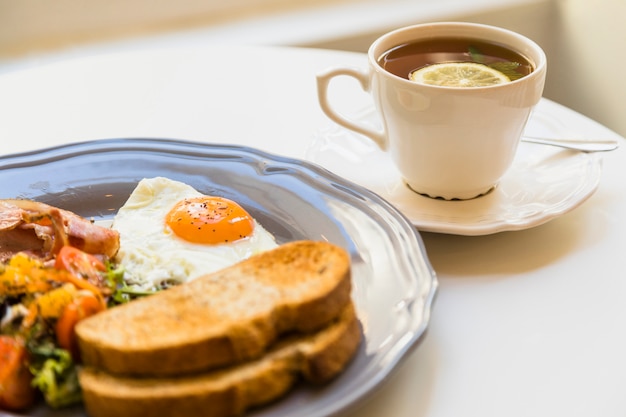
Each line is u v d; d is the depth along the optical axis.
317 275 0.54
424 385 0.54
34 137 0.74
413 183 0.66
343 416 0.51
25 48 1.11
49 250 0.60
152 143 0.68
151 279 0.59
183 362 0.51
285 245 0.57
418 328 0.53
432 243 0.62
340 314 0.53
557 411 0.52
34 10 1.10
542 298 0.58
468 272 0.60
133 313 0.53
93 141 0.68
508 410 0.52
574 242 0.62
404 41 0.67
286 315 0.52
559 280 0.59
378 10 1.19
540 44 1.23
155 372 0.51
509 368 0.54
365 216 0.61
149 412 0.50
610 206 0.65
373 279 0.57
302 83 0.81
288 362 0.51
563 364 0.54
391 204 0.61
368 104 0.78
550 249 0.62
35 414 0.51
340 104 0.78
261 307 0.52
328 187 0.64
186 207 0.62
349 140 0.71
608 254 0.61
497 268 0.60
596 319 0.57
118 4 1.13
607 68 1.13
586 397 0.53
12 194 0.65
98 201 0.65
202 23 1.17
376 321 0.55
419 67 0.65
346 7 1.20
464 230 0.61
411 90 0.62
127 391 0.50
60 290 0.53
